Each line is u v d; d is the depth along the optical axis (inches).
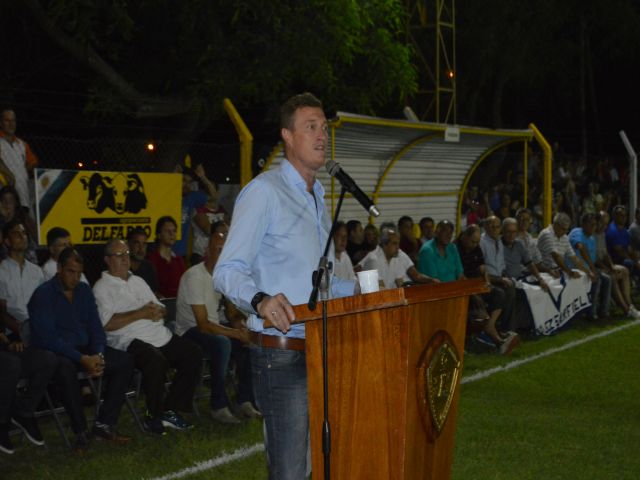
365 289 131.2
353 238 408.2
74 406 241.6
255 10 485.7
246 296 126.9
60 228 288.5
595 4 974.4
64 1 467.5
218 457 236.4
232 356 299.9
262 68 490.6
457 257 398.9
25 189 340.8
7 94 542.3
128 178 316.8
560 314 442.9
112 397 250.2
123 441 248.4
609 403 295.9
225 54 496.4
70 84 602.9
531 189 729.6
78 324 253.0
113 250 269.7
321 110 141.9
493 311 398.3
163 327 270.1
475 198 620.1
